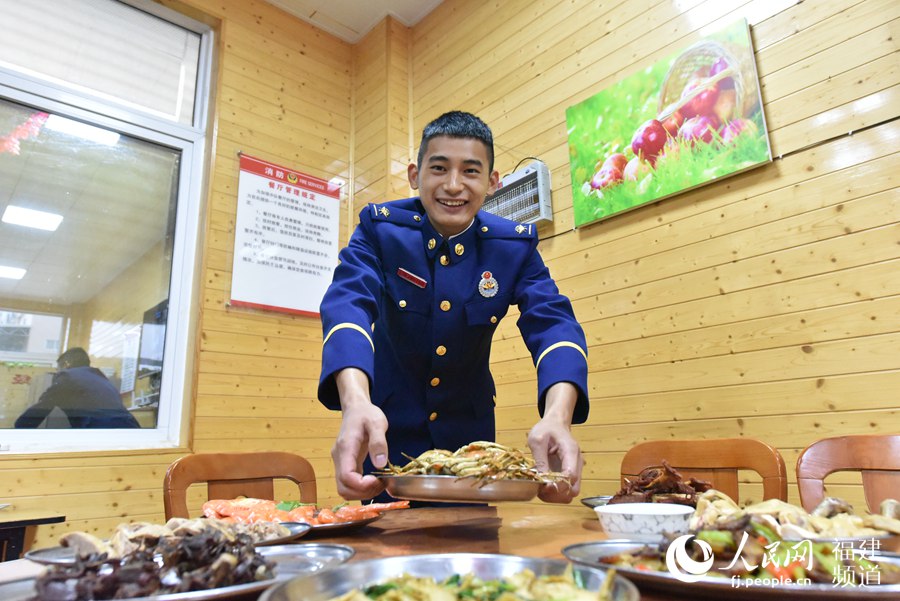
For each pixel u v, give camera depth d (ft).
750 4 6.93
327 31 12.03
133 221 9.03
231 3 10.69
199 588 1.56
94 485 7.52
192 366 8.82
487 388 4.61
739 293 6.48
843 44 6.12
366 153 11.37
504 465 2.57
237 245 9.63
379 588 1.49
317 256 10.61
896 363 5.35
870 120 5.83
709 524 1.82
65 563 1.70
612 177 7.81
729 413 6.36
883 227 5.59
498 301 4.36
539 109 9.15
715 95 6.94
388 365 4.41
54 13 9.04
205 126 10.03
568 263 8.21
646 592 1.64
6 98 8.23
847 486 5.45
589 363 7.70
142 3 9.85
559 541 2.49
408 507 4.03
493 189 4.61
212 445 8.64
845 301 5.73
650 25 7.93
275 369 9.59
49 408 7.74
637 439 7.07
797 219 6.17
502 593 1.44
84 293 8.34
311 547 2.14
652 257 7.32
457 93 10.61
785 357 6.04
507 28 10.00
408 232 4.38
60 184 8.50
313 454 9.69
